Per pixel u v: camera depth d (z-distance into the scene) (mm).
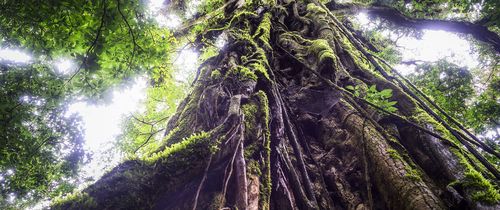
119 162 2102
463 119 8227
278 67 4898
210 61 5098
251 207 2131
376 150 2836
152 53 4070
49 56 4164
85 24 3635
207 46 8242
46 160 5367
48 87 4922
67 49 3879
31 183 5312
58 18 3637
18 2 3588
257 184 2383
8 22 3920
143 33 3918
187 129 3145
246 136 2736
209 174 2320
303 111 3951
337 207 2777
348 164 3123
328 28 5645
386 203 2516
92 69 4078
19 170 5270
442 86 9047
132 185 1938
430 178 2490
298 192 2629
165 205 2080
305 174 2855
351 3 11055
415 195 2230
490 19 9656
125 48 3908
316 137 3770
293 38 5582
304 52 4828
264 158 2662
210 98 3305
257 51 4535
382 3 11758
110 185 1917
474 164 2525
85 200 1832
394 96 3547
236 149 2447
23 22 3842
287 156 2916
